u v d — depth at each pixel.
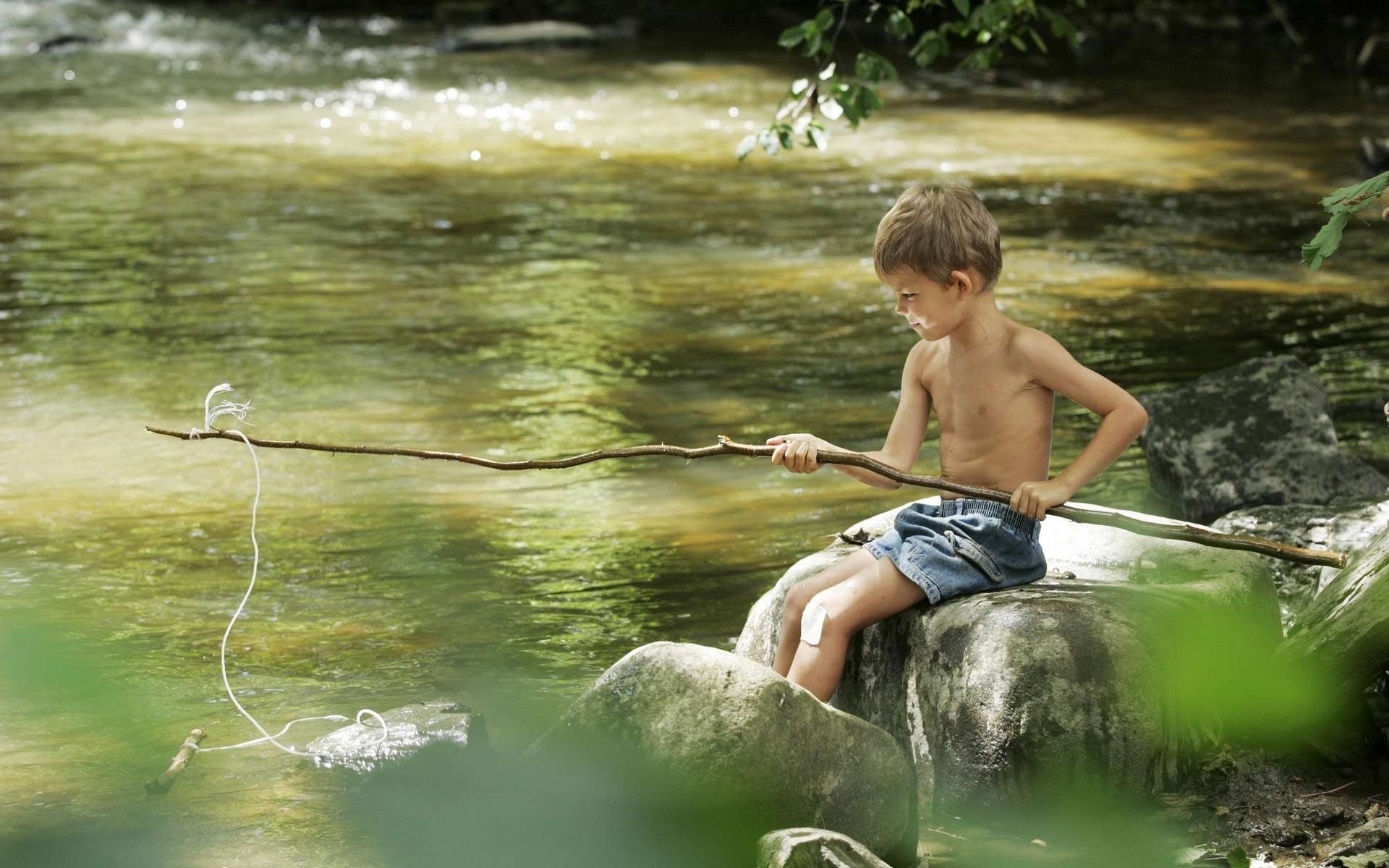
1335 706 5.34
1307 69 28.42
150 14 34.47
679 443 8.97
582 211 16.50
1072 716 4.84
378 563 7.06
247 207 16.48
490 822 4.66
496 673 5.87
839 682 5.47
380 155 19.92
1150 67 28.84
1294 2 32.34
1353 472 7.74
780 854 4.14
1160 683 4.96
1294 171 19.08
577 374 10.47
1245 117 23.25
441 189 17.70
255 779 4.96
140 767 5.05
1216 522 6.90
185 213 16.11
